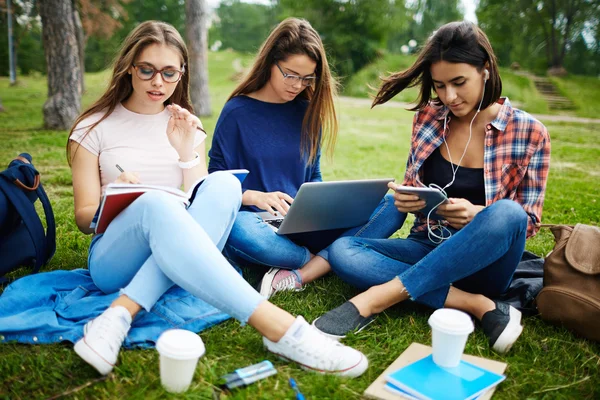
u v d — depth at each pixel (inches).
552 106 868.0
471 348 86.9
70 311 89.1
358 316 90.3
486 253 87.1
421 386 72.0
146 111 104.0
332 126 120.7
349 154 357.4
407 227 166.4
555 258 94.5
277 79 111.8
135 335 83.8
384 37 1306.6
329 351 78.1
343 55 1252.5
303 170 120.3
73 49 429.1
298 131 118.9
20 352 81.4
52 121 429.7
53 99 430.0
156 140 103.5
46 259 113.8
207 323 90.9
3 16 778.8
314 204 99.7
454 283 100.9
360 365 78.3
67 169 261.7
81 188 97.6
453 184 104.8
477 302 92.4
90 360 72.5
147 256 84.3
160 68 96.5
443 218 102.1
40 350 82.3
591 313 88.5
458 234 88.4
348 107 799.7
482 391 72.1
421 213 109.3
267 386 74.5
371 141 439.2
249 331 90.2
